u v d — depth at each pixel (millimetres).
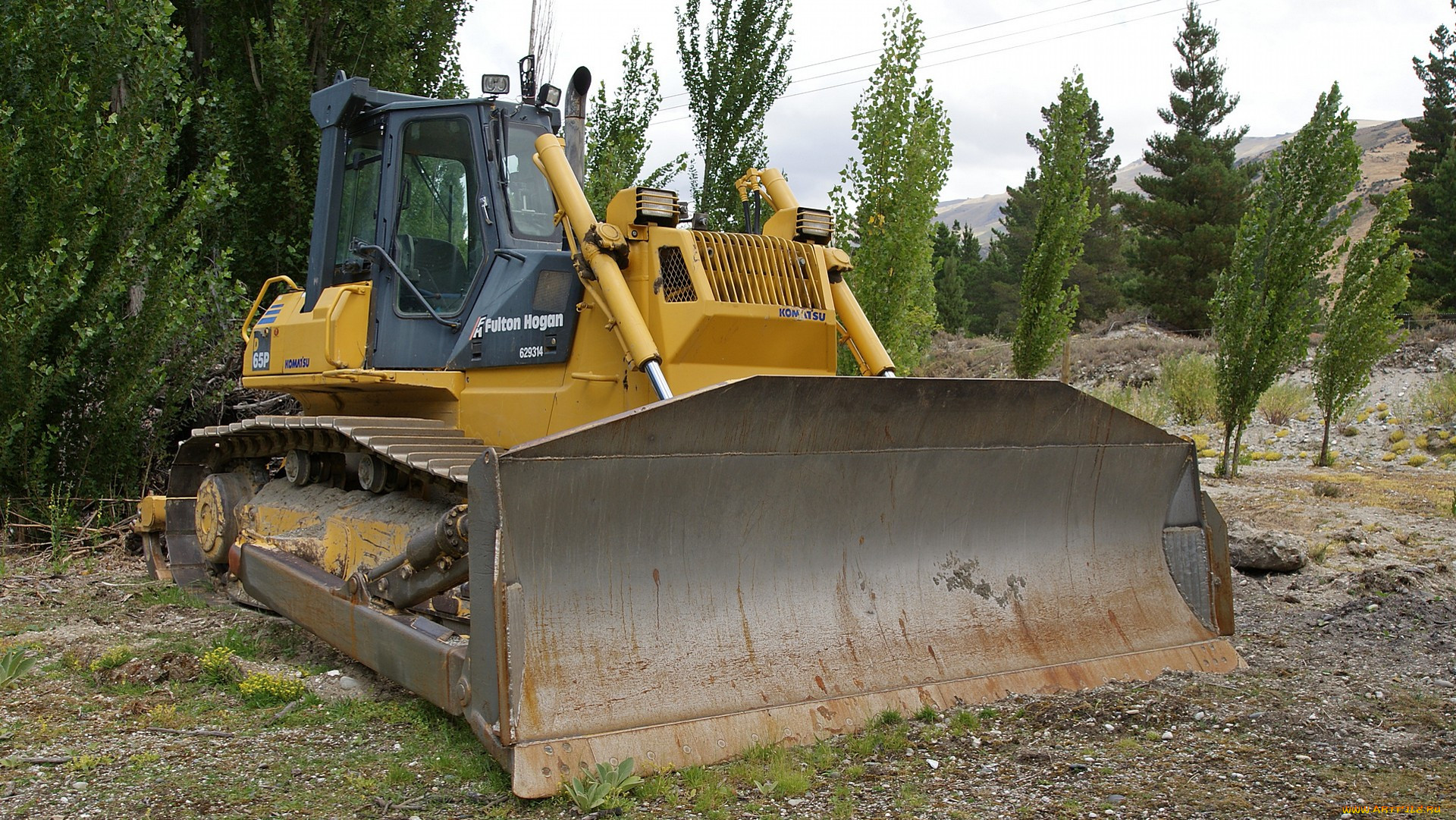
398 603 4730
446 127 5785
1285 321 13750
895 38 11312
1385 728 4363
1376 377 21891
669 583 4117
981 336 45219
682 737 3891
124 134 8727
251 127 11078
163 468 9914
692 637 4109
